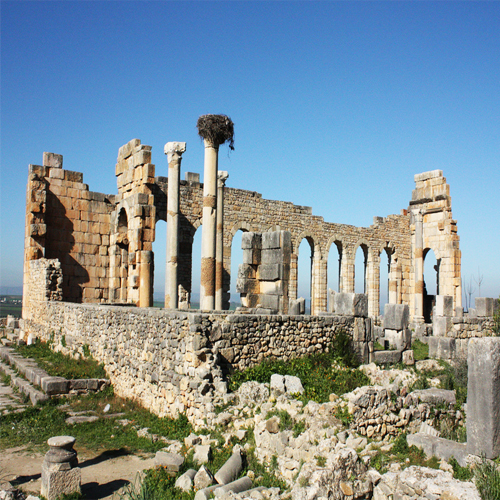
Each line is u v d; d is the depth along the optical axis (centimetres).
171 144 2488
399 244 4797
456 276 4100
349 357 1594
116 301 2794
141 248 2469
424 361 1941
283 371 1383
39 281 2517
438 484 759
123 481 971
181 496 869
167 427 1226
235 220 3559
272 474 926
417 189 4406
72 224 2806
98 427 1307
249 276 2067
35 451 1149
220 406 1178
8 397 1605
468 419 934
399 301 4731
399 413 1149
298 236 3994
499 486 755
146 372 1457
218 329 1330
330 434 959
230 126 1914
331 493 771
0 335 2889
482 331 2612
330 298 1958
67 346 2092
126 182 2734
